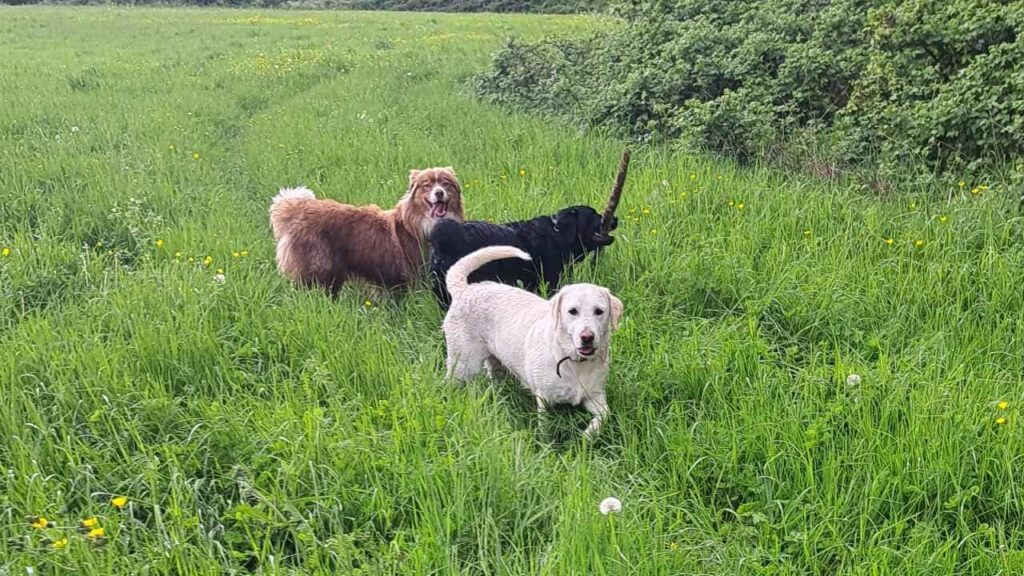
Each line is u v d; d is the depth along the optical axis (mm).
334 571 3367
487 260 4504
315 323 4539
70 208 6004
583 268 5117
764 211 5562
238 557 3389
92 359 4172
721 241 5270
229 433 3809
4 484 3621
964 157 5828
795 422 3842
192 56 14906
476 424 3879
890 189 5863
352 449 3693
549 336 4047
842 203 5621
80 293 4910
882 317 4621
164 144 7777
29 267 5066
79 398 4008
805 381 4125
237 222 5957
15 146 7469
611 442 4020
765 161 6531
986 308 4586
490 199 6035
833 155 6320
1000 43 6012
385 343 4418
